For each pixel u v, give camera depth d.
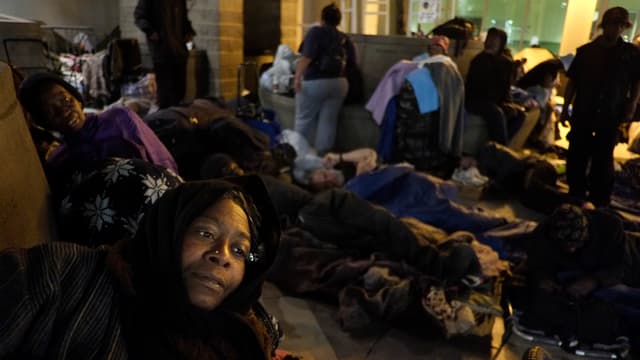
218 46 7.02
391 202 3.95
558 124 6.79
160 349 0.99
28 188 1.56
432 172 5.16
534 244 2.65
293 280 2.94
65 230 1.79
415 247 2.97
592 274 2.55
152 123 3.66
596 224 2.54
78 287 0.97
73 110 2.08
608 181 4.17
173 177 1.87
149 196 1.75
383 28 8.52
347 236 3.14
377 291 2.70
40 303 0.92
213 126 3.86
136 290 0.99
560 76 7.63
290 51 6.30
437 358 2.45
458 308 2.62
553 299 2.56
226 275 1.02
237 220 1.05
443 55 5.21
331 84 5.07
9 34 3.26
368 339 2.56
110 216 1.72
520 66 6.86
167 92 5.57
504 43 5.43
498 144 4.98
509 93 5.73
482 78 5.45
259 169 3.94
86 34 8.52
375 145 5.51
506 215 4.32
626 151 5.98
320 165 4.57
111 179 1.76
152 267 1.00
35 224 1.57
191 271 1.00
